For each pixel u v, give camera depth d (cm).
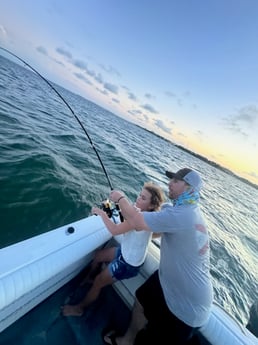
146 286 150
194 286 125
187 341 142
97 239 176
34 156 504
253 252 720
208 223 779
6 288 110
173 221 122
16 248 131
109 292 200
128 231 152
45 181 442
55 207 399
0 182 380
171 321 133
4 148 481
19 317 151
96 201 488
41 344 152
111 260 179
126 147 1401
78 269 185
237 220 1032
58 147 672
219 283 442
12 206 352
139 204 164
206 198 1180
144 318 153
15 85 1436
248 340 142
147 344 140
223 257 568
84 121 1478
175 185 133
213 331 146
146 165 1130
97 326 175
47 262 134
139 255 157
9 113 731
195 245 123
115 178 696
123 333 176
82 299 188
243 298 425
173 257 128
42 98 1536
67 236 161
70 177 520
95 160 744
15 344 145
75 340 163
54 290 171
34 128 719
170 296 132
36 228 341
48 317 166
